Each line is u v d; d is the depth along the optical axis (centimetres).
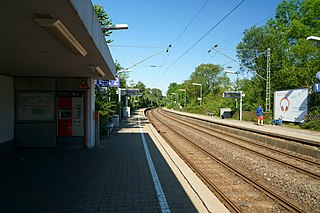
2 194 538
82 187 587
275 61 3703
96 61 711
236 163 949
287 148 1298
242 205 529
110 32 1942
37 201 502
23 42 510
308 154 1138
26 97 1052
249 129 1922
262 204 535
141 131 1816
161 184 613
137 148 1102
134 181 635
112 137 1475
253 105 3622
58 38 457
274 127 2164
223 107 4381
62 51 588
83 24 400
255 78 4188
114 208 472
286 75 3098
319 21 3262
